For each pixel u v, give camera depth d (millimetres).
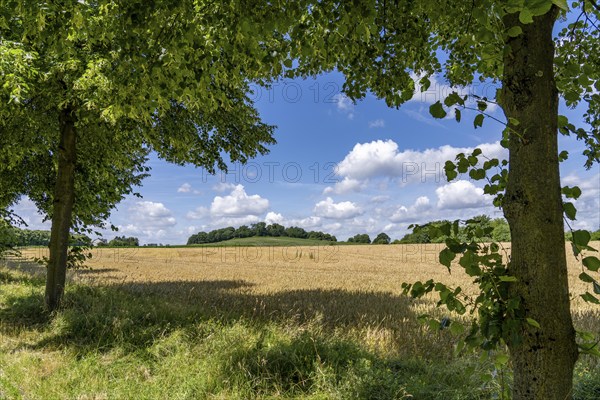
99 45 6547
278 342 5266
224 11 3107
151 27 3160
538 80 2107
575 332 2094
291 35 3129
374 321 7395
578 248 1968
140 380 4430
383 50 3963
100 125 7637
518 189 2117
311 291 12648
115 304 7969
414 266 25188
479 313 2230
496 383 3537
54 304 7789
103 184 10203
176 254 39188
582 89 2775
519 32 1937
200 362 4703
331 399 3828
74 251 9750
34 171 10125
